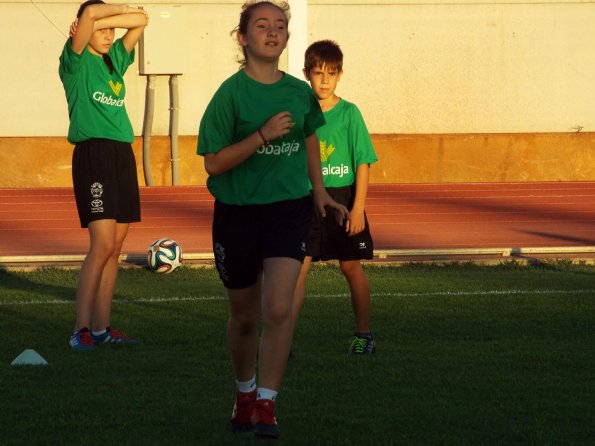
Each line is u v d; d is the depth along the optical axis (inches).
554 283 857.5
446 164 2004.2
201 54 1979.6
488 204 1659.7
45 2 1943.9
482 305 744.3
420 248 1157.7
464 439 406.9
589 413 447.8
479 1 2017.7
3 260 1027.3
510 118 2043.6
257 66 414.9
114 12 609.6
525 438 408.5
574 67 2042.3
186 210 1592.0
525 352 577.3
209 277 925.8
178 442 402.6
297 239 411.8
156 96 1974.7
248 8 416.2
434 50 2018.9
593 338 621.0
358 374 523.8
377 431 417.7
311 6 1994.3
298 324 668.7
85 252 1133.7
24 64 1950.1
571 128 2053.4
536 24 2030.0
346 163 597.0
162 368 539.5
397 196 1782.7
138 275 936.9
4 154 1920.5
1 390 488.1
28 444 398.9
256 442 402.0
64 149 1935.3
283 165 414.6
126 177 624.7
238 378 424.8
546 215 1509.6
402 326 661.9
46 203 1689.2
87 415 443.2
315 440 404.5
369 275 914.7
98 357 568.7
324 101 598.9
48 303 761.6
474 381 508.1
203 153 413.7
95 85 611.5
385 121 2025.1
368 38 2007.9
